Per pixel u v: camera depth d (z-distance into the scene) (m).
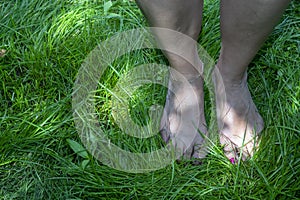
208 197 1.06
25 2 1.40
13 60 1.31
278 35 1.32
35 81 1.27
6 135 1.16
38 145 1.16
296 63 1.26
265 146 1.12
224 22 0.96
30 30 1.37
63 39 1.34
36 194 1.09
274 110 1.18
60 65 1.28
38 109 1.21
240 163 1.10
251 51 0.99
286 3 0.88
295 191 1.06
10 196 1.09
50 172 1.12
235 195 1.05
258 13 0.89
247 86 1.14
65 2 1.41
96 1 1.41
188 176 1.09
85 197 1.08
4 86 1.25
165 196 1.06
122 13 1.39
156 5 0.91
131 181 1.09
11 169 1.13
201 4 0.98
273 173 1.08
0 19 1.38
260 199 1.05
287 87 1.21
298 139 1.11
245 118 1.12
